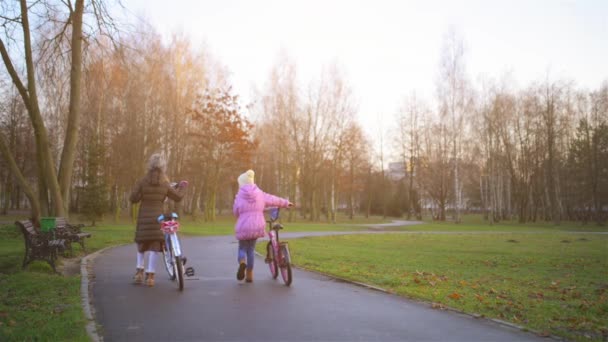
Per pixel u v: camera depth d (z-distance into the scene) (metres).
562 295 8.38
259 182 65.31
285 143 51.59
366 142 64.06
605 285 9.88
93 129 37.69
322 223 50.53
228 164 43.62
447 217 86.19
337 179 57.72
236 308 6.53
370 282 9.27
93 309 6.27
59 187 15.94
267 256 9.48
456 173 55.34
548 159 61.09
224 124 41.97
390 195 86.81
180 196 8.53
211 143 42.44
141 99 37.69
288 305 6.84
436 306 6.98
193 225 36.00
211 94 42.16
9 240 15.99
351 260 13.52
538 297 8.16
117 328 5.35
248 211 8.70
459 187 57.97
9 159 16.30
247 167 44.72
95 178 31.39
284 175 55.06
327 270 10.86
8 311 5.80
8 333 4.73
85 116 36.56
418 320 6.14
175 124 41.16
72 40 15.93
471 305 7.13
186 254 14.18
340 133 54.09
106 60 16.69
